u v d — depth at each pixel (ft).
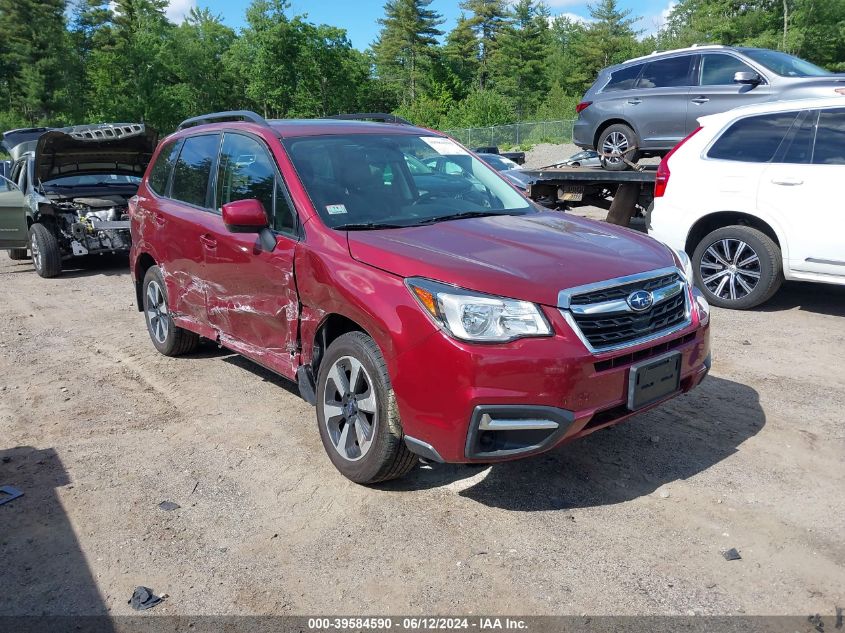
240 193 15.52
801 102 22.31
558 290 10.67
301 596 9.73
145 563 10.57
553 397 10.34
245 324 15.34
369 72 298.56
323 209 13.41
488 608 9.34
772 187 22.17
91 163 36.17
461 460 10.71
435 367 10.60
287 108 260.42
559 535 10.90
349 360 12.17
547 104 227.61
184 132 19.13
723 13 184.14
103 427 15.62
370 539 10.98
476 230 12.88
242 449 14.26
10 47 231.91
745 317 22.74
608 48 284.41
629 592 9.54
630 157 34.76
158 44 248.73
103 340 22.88
